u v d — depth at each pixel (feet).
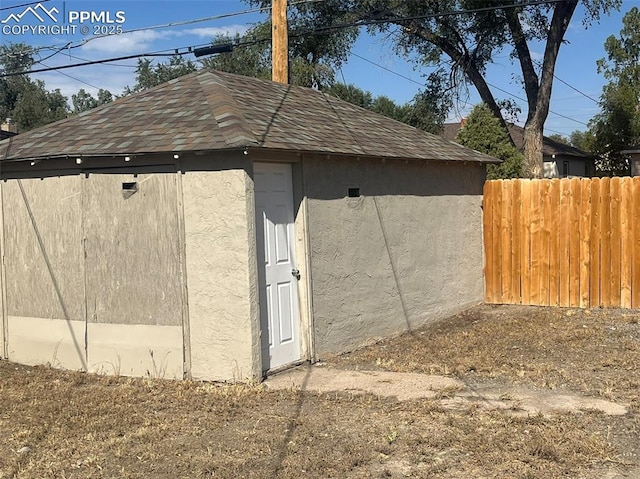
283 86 37.65
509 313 39.40
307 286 27.89
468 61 89.66
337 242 29.89
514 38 83.41
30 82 192.34
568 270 40.04
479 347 30.17
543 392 22.81
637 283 38.09
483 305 42.70
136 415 21.04
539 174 81.71
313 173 28.37
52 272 28.14
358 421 20.02
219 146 23.58
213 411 21.34
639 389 22.86
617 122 108.17
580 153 119.03
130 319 26.43
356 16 85.25
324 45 96.12
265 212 26.37
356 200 31.35
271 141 25.03
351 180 31.01
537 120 82.48
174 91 31.12
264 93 33.60
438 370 26.22
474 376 25.20
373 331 32.37
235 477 16.01
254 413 21.07
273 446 18.02
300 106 34.30
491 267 43.04
